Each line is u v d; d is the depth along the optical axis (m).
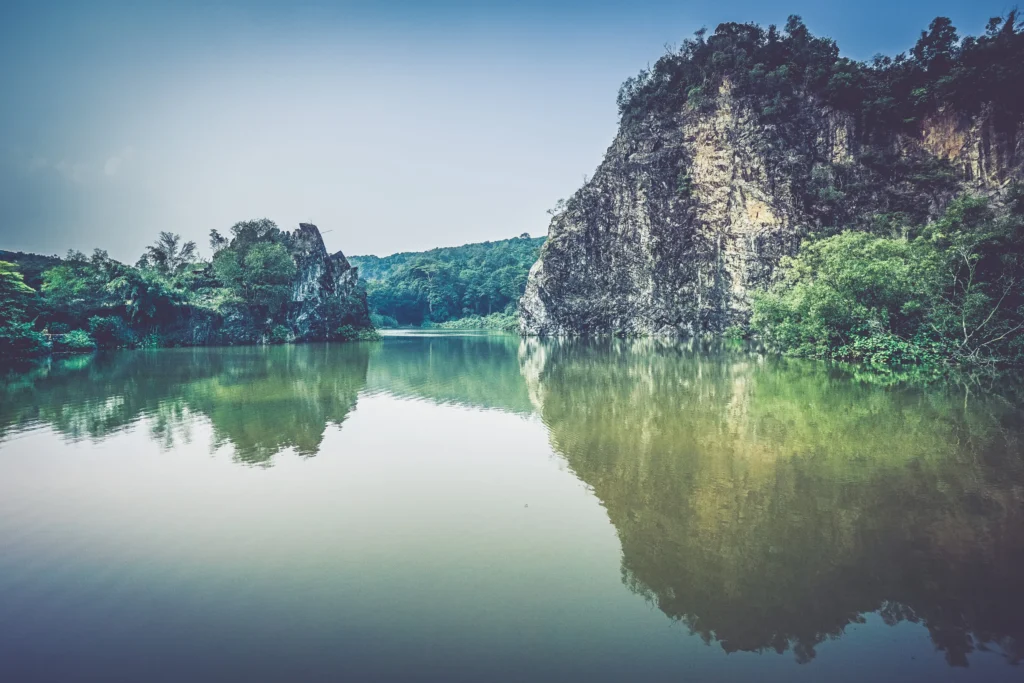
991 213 29.09
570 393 20.23
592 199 63.16
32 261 58.81
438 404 18.36
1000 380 21.30
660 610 5.99
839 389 19.73
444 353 41.03
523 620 5.80
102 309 46.34
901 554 7.20
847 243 28.50
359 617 5.85
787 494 9.36
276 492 9.79
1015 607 6.01
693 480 10.18
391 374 26.81
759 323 36.38
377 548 7.51
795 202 47.19
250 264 53.81
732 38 57.31
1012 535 7.69
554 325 65.75
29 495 9.62
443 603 6.13
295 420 15.83
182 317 50.66
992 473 10.28
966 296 25.09
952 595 6.25
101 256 49.00
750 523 8.21
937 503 8.87
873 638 5.51
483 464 11.45
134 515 8.70
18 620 5.82
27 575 6.77
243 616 5.89
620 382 22.88
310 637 5.51
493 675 4.94
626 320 58.84
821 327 28.75
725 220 51.00
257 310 55.25
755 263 48.09
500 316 104.69
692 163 54.91
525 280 103.25
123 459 11.82
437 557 7.24
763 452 11.86
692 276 52.69
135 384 22.98
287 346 50.16
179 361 33.78
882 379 21.98
